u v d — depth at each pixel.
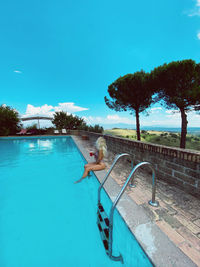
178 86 10.04
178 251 1.46
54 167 6.26
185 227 1.86
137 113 15.12
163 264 1.31
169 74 9.90
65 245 2.18
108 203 2.75
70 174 5.39
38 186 4.36
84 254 2.00
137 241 1.61
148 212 2.18
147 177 3.67
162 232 1.74
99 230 2.46
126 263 1.84
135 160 4.61
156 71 11.29
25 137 17.20
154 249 1.48
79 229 2.53
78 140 12.60
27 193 3.91
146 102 14.06
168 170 3.21
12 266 1.85
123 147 5.57
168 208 2.28
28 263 1.90
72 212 3.06
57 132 20.12
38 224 2.66
